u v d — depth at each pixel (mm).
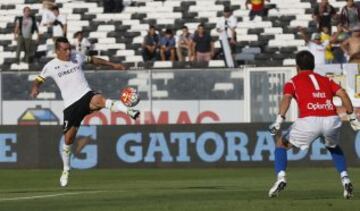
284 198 35562
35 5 99625
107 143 66875
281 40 90750
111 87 76375
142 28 95125
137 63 86625
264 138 65438
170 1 97375
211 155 66000
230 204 32562
